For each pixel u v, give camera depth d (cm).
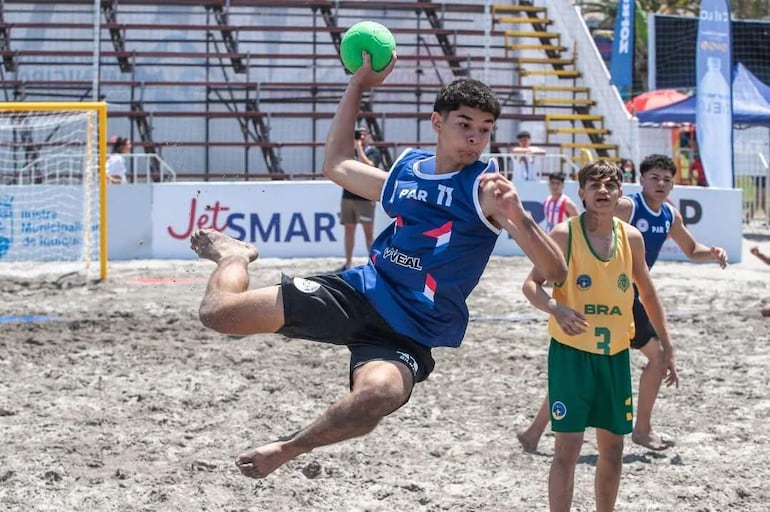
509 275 1530
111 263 1645
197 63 2395
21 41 2331
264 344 988
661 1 3616
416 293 380
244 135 2250
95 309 1177
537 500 553
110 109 2316
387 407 354
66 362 901
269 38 2442
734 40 2809
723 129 1894
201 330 1052
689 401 777
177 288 1361
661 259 1814
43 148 1967
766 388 817
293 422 709
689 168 2506
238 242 418
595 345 479
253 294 378
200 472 591
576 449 479
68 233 1638
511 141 2438
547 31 2578
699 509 538
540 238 364
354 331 381
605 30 3491
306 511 533
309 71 2419
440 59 2328
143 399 765
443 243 379
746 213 2469
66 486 563
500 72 2502
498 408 753
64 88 2238
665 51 2716
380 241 399
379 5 2423
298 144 2180
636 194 654
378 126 2377
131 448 638
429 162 399
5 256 1612
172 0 2353
